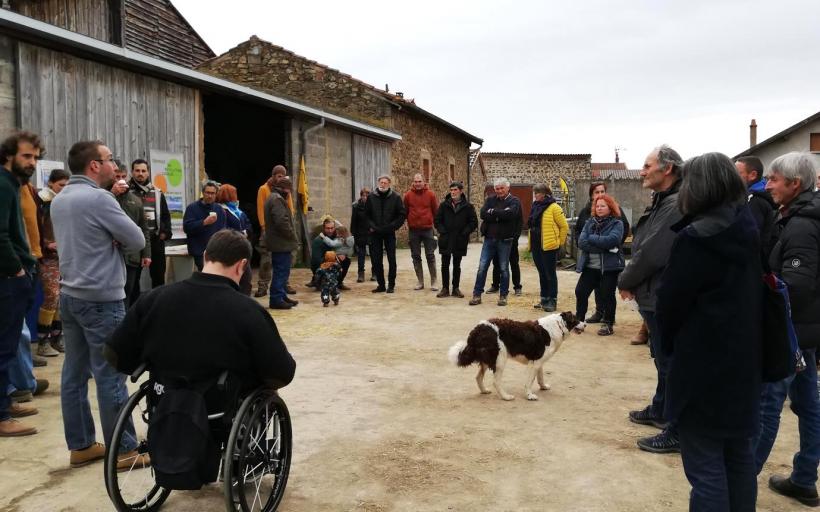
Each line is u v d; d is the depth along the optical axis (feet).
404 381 17.85
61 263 11.39
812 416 10.62
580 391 17.13
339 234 35.63
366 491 11.01
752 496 8.48
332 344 22.16
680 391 8.27
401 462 12.23
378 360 20.10
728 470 8.55
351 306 29.71
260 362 9.39
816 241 10.27
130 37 50.62
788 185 10.74
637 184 66.54
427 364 19.71
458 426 14.29
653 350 14.08
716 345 8.02
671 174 12.70
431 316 27.35
